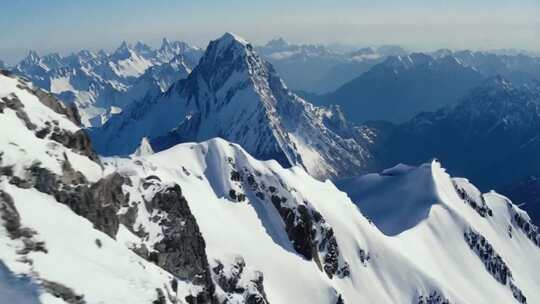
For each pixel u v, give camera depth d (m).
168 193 103.06
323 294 152.50
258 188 185.88
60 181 73.94
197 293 95.19
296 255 167.12
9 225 58.78
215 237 146.38
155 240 93.44
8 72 90.62
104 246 66.75
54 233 62.09
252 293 120.94
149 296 59.97
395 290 184.50
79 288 54.22
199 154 189.12
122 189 94.88
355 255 187.25
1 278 51.25
